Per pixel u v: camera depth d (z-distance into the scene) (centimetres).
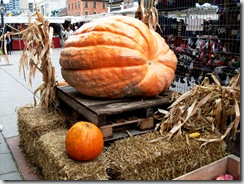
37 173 280
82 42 262
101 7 5584
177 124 252
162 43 288
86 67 258
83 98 280
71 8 5822
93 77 256
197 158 240
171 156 226
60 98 328
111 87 258
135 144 233
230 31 317
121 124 255
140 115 272
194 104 258
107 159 216
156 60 275
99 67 255
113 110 243
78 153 208
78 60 259
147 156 216
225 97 263
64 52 280
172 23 402
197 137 248
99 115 236
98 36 255
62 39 2331
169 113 258
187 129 262
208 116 278
